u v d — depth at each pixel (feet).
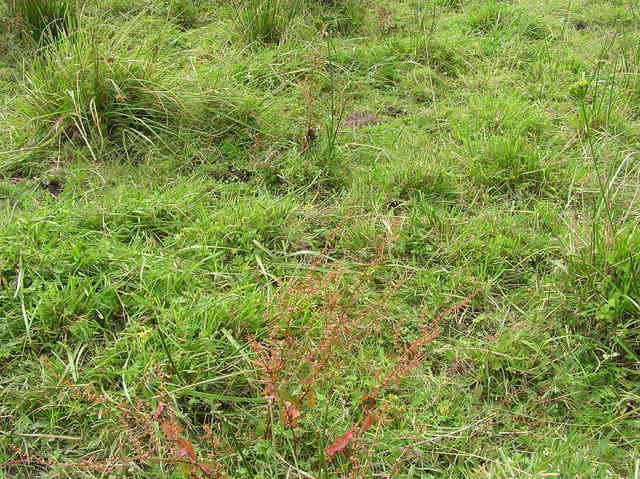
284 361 7.55
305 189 11.18
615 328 8.34
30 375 7.67
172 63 14.08
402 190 11.09
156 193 10.48
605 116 12.78
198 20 16.71
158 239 9.88
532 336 8.43
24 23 14.90
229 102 12.53
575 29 17.25
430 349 8.42
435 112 13.35
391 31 16.93
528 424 7.52
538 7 18.17
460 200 10.97
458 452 7.11
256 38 15.57
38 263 8.81
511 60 15.55
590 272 8.75
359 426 7.27
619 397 7.82
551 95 14.02
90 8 16.02
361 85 14.37
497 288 9.34
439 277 9.41
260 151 12.14
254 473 6.91
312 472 6.91
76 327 8.16
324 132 12.46
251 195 11.09
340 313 8.12
